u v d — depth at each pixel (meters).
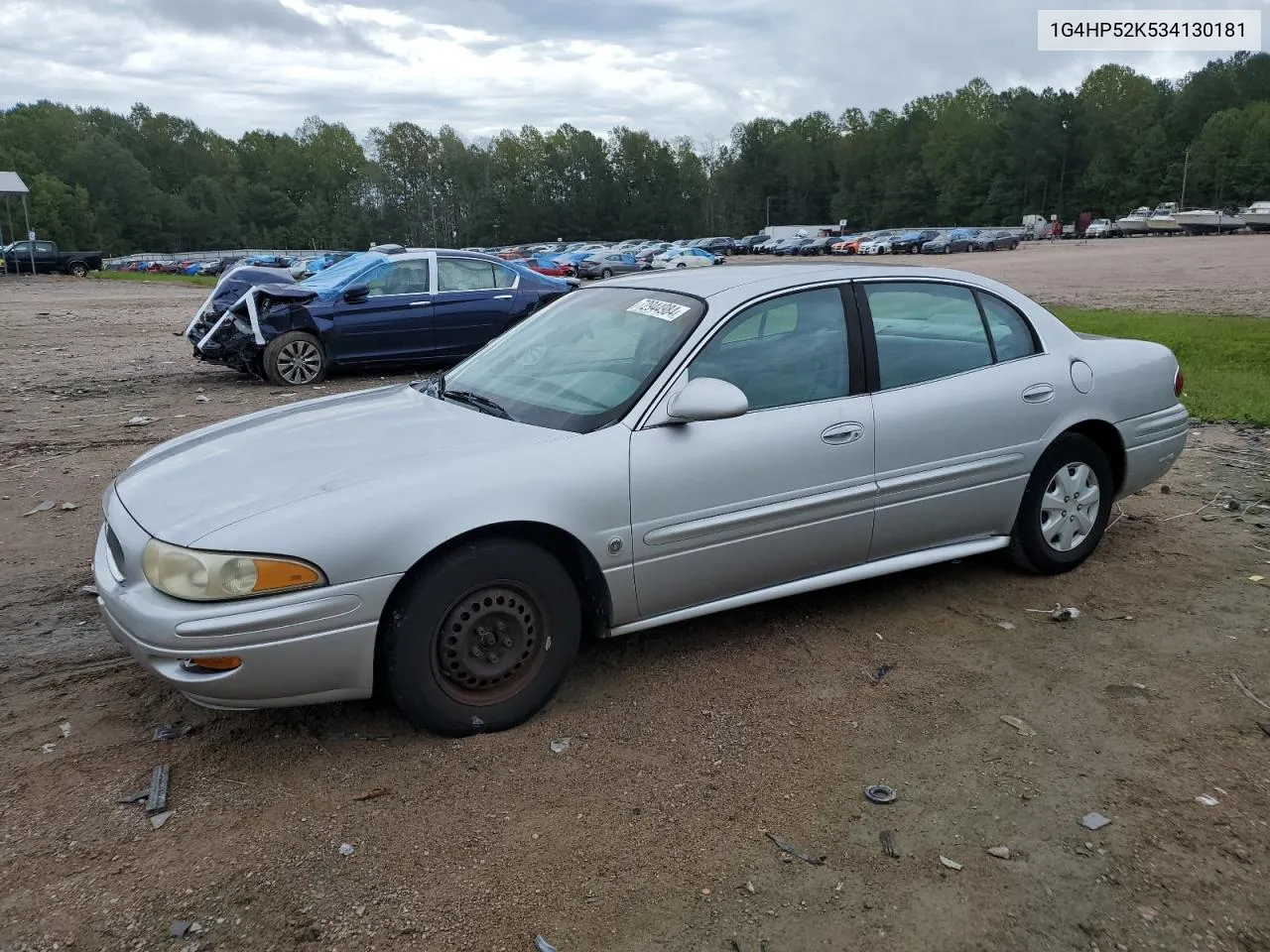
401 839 2.82
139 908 2.55
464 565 3.20
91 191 115.44
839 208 123.69
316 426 3.85
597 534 3.43
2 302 27.20
